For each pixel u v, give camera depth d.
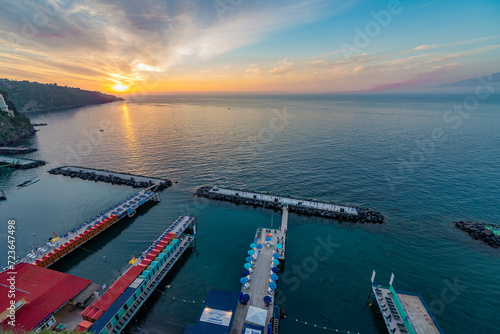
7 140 159.62
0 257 54.34
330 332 37.59
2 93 191.62
